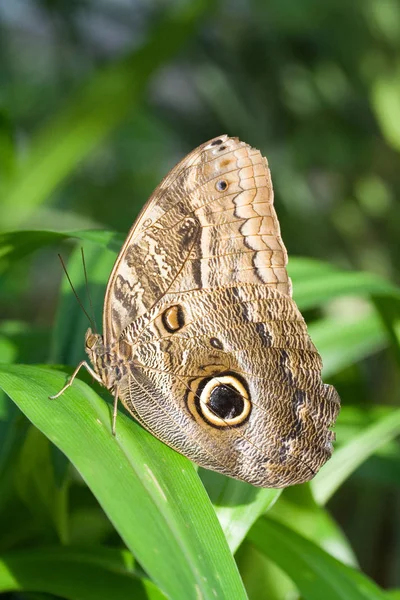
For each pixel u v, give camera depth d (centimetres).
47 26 142
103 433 66
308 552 70
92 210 133
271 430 69
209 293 69
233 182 68
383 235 116
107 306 69
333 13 109
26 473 72
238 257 69
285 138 121
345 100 116
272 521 71
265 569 74
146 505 64
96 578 69
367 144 116
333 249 117
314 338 77
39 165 93
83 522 76
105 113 93
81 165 131
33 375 68
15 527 73
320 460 68
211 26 120
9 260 75
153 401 69
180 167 68
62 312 75
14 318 134
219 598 63
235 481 70
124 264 69
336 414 68
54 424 65
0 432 73
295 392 69
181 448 68
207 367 69
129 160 135
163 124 131
